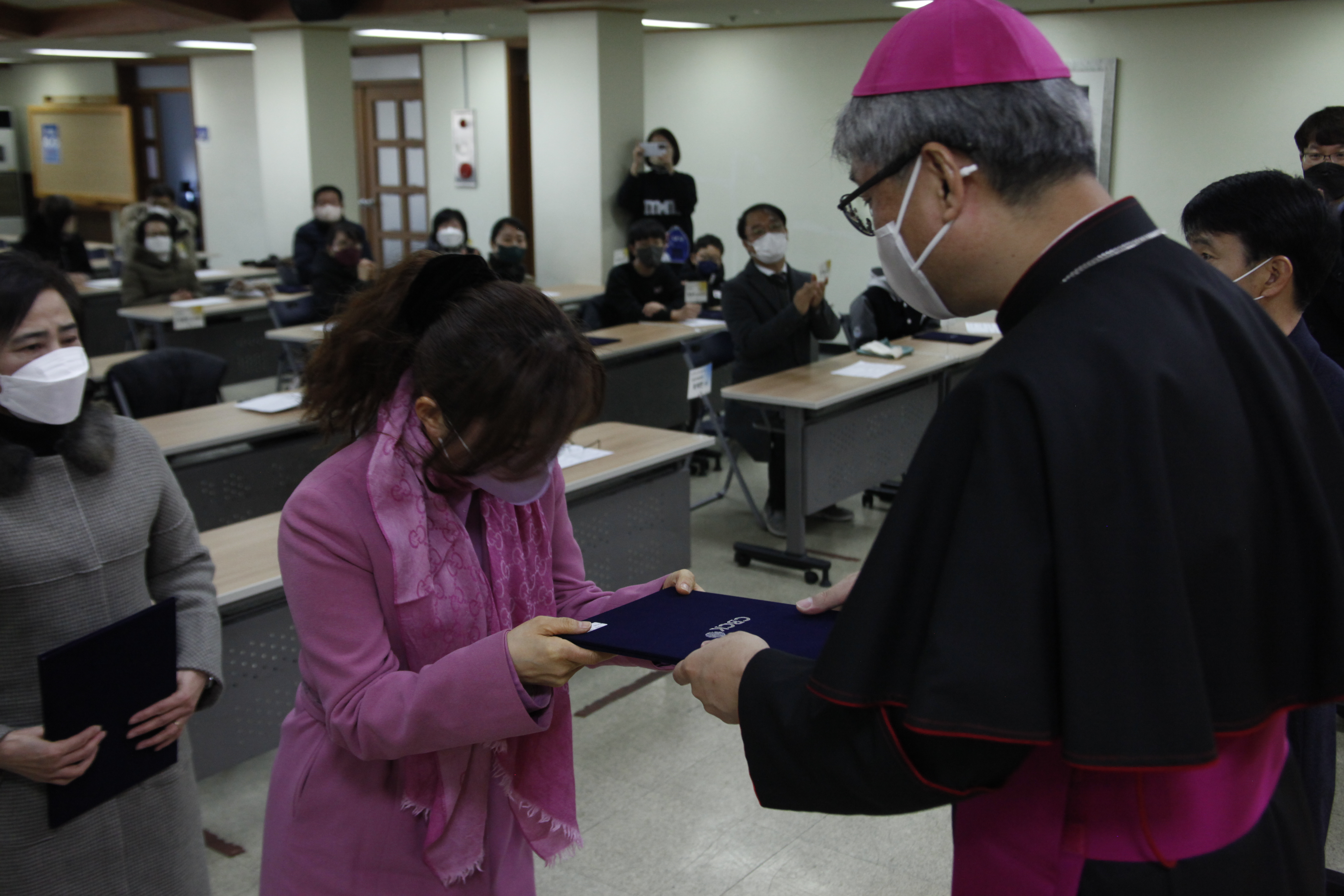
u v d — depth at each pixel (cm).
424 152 1155
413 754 104
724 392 433
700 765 286
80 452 140
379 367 105
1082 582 67
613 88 750
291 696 261
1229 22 690
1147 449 68
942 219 79
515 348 95
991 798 82
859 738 75
